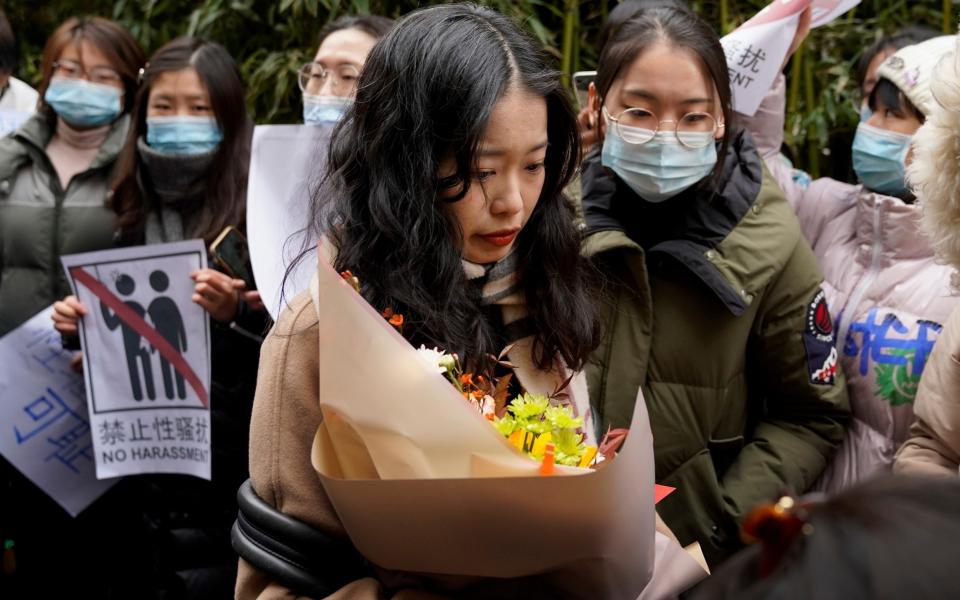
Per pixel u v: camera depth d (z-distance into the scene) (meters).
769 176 2.11
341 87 2.43
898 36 2.52
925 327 2.02
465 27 1.23
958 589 0.48
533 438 1.19
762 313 2.03
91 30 2.64
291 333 1.25
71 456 2.45
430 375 1.10
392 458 1.11
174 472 2.31
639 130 1.98
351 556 1.24
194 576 2.35
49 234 2.59
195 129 2.48
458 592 1.20
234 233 2.30
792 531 0.54
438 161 1.22
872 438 2.06
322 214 1.34
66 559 2.62
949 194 1.65
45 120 2.69
